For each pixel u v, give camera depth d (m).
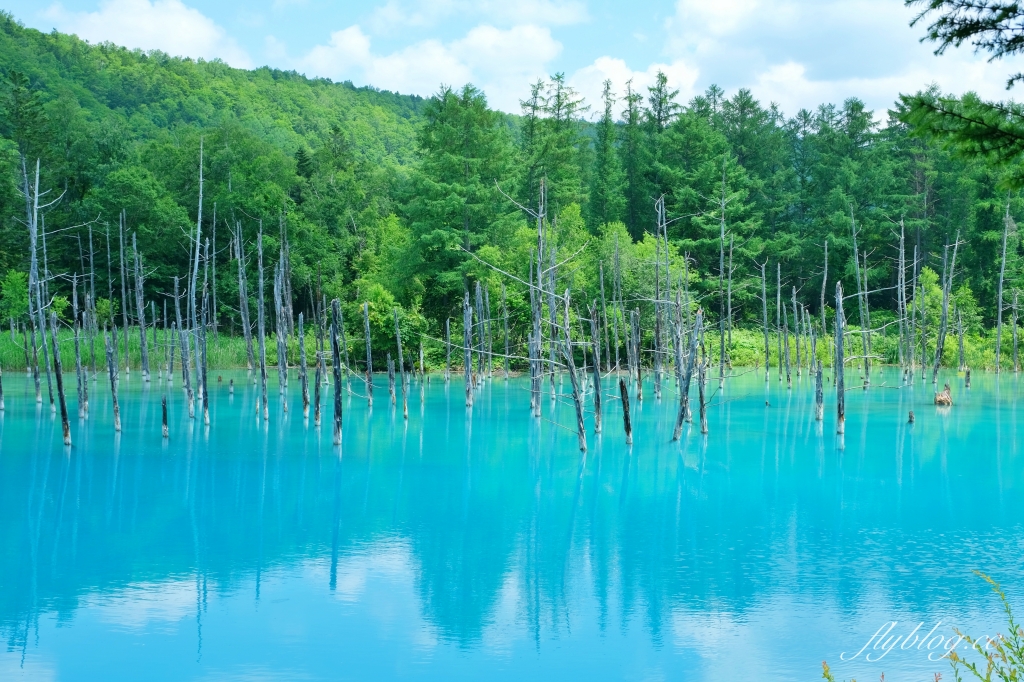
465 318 43.78
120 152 89.44
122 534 19.98
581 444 30.78
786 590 16.23
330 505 23.00
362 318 62.97
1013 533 20.14
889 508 22.72
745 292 75.69
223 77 182.00
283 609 15.34
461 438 34.34
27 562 17.84
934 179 79.94
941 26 7.49
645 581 16.83
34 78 124.75
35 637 13.99
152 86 154.62
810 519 21.56
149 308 78.94
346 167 98.88
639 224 87.31
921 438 34.16
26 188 31.55
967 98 7.35
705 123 85.50
